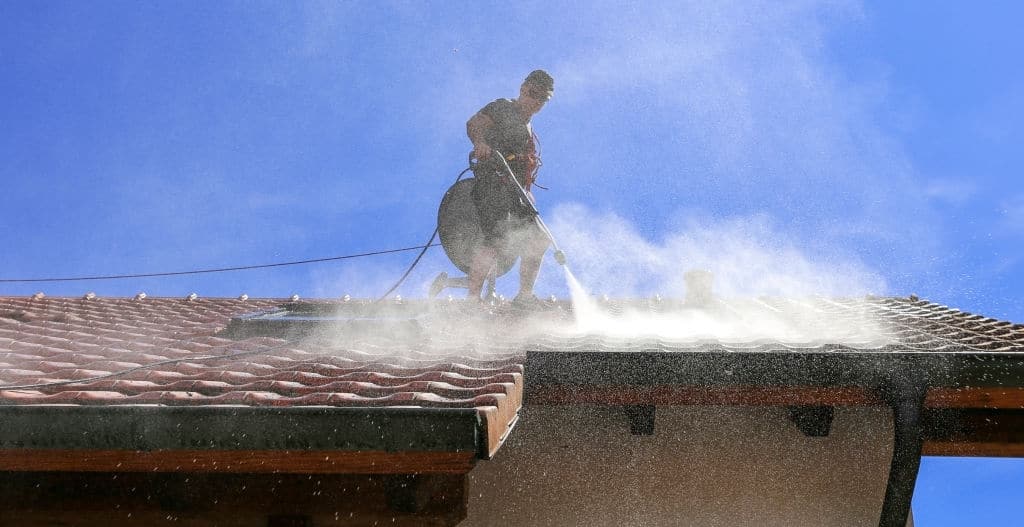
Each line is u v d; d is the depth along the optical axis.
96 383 3.78
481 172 6.58
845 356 4.16
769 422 4.95
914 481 4.15
